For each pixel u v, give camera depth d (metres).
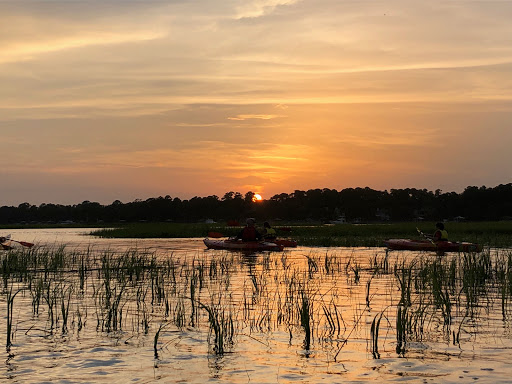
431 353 7.32
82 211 197.25
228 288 13.05
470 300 11.20
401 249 26.50
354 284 13.74
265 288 13.04
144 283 14.09
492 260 19.59
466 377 6.31
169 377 6.37
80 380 6.28
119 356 7.23
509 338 8.08
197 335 8.35
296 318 9.50
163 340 8.05
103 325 9.04
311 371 6.58
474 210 169.00
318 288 13.03
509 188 170.25
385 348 7.59
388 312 9.99
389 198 194.88
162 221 189.75
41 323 9.20
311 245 30.05
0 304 11.03
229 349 7.56
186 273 15.41
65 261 19.59
